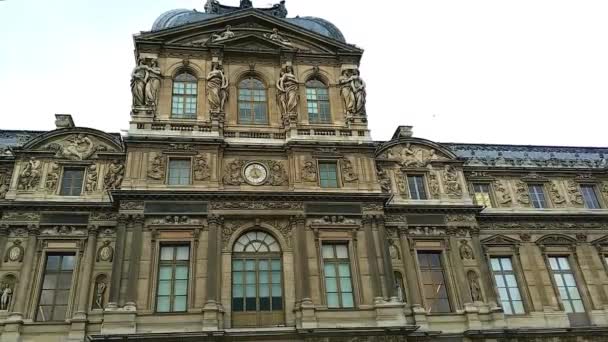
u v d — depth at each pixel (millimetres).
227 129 35156
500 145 46219
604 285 37125
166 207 30656
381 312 29266
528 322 34281
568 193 41094
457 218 36344
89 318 29109
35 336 28219
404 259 34188
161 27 41031
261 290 29891
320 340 27781
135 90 34812
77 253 31156
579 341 33562
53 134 34750
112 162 34531
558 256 38062
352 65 39500
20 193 32375
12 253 30500
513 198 39875
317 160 34344
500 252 36906
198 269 29312
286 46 38625
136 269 28547
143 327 27062
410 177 38156
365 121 36906
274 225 31625
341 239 31750
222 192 31297
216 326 27281
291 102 36375
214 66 37000
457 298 33438
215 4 45719
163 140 32938
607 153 48000
